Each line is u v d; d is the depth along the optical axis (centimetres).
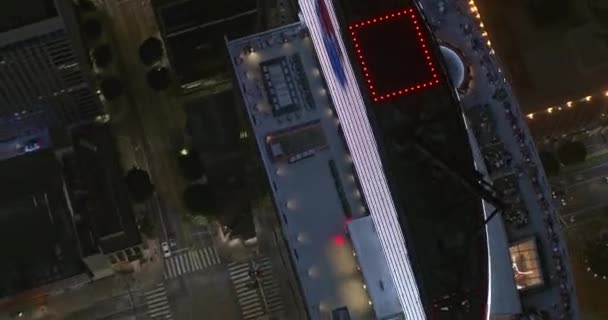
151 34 16375
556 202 15438
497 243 10281
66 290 15225
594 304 15000
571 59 14362
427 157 9031
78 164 14500
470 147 9112
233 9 15062
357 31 9344
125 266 15238
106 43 16250
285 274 13962
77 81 13712
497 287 10294
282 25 14000
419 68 9231
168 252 15500
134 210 15175
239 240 15412
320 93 12262
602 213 15425
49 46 12456
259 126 12106
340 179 11912
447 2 11469
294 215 11838
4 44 12050
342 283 11600
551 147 15488
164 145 15925
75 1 15925
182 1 14962
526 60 14362
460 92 11044
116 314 15238
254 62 12388
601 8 14462
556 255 10794
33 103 14175
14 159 14512
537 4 14575
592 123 15112
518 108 11256
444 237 9062
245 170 14962
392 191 9088
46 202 14325
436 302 9000
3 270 14050
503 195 10906
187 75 14962
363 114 9506
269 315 15250
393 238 10038
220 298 15325
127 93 16125
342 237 11731
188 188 15212
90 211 14225
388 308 11025
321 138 12094
